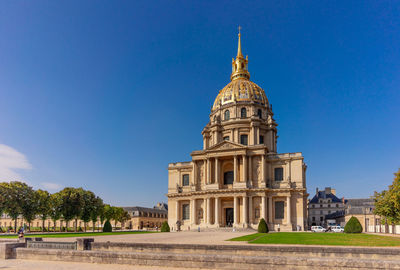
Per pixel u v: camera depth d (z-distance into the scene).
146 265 25.28
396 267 20.44
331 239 47.09
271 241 43.12
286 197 94.94
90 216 107.81
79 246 30.48
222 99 124.50
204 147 123.12
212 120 126.69
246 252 29.59
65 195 101.31
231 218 101.44
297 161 97.31
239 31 140.50
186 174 110.00
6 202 87.06
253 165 99.56
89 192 109.31
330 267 21.50
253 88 124.25
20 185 92.81
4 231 109.31
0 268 25.12
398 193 58.94
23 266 25.88
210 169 102.19
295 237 52.62
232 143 100.38
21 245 31.61
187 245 30.67
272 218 94.56
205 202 99.62
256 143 112.94
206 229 92.81
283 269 22.23
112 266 25.38
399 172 63.41
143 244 31.39
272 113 124.38
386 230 86.06
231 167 106.06
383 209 65.50
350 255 27.92
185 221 105.31
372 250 27.52
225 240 46.09
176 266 24.44
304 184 108.31
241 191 95.19
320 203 178.88
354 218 73.44
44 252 28.92
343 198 176.00
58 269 24.50
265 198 94.69
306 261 21.94
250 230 87.19
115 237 55.41
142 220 177.88
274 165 99.62
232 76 135.38
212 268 23.59
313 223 177.88
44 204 97.88
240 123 115.56
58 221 165.88
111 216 143.88
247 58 138.25
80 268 24.75
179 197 106.75
